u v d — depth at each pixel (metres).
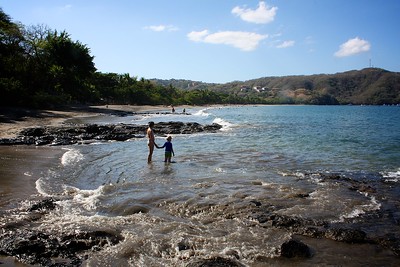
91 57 67.31
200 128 31.50
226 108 117.56
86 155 16.11
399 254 6.03
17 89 41.72
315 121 51.88
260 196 9.34
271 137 26.31
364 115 76.50
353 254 6.04
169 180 11.23
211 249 6.03
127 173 12.36
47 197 8.87
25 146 18.45
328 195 9.58
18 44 50.19
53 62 60.56
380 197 9.59
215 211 8.06
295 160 15.72
